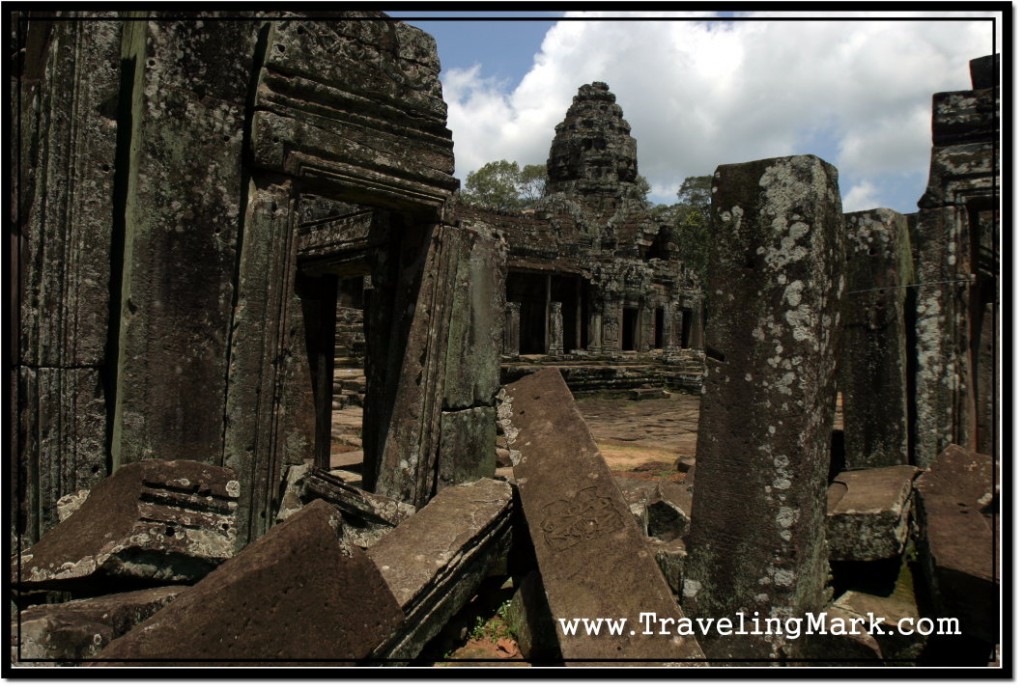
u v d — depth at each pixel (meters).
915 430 5.82
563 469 4.67
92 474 4.50
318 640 3.20
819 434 3.74
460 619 4.86
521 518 5.55
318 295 8.30
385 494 6.27
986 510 4.50
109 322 4.59
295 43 5.10
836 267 3.86
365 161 5.56
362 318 24.22
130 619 3.47
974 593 3.66
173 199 4.58
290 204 5.14
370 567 3.55
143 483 4.05
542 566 4.08
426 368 6.25
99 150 4.48
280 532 3.33
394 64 5.78
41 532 4.35
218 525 4.23
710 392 3.97
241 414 4.86
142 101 4.45
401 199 5.88
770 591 3.65
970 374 5.91
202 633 2.89
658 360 29.95
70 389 4.43
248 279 4.90
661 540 5.70
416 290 6.32
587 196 37.44
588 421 17.94
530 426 5.16
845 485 5.30
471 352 6.75
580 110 38.28
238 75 4.89
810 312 3.64
